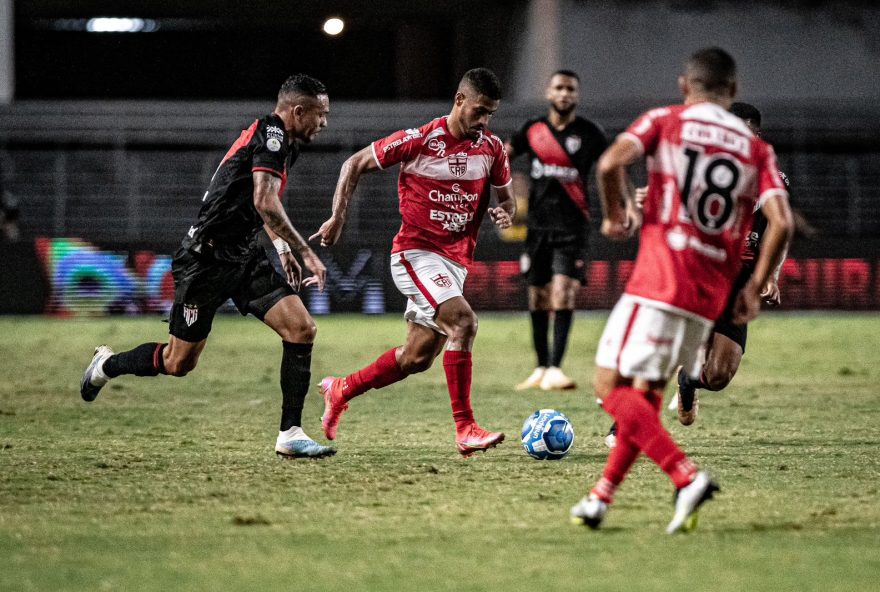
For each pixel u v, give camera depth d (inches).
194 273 944.9
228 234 941.2
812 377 1704.0
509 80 4281.5
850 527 711.7
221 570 607.2
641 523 722.2
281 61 4950.8
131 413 1305.4
